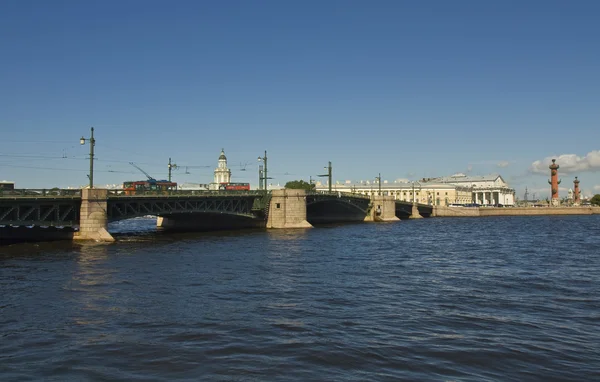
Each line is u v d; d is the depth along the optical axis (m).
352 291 27.62
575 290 28.19
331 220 130.00
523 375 15.03
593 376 15.01
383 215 133.50
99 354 16.75
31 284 29.05
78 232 53.34
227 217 91.69
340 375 14.91
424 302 24.84
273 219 90.62
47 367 15.57
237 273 33.78
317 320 21.17
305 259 42.09
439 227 98.81
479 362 16.09
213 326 20.12
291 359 16.28
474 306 23.98
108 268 35.44
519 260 42.47
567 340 18.50
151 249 48.84
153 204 62.12
